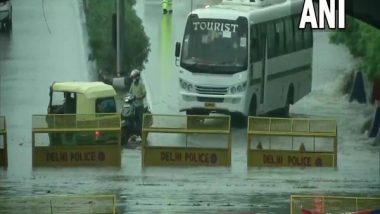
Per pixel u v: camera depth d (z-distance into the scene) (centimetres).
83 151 6662
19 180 6019
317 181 6144
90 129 6794
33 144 6656
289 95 8862
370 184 6088
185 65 8225
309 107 8862
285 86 8756
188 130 6788
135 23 8706
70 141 6838
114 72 8712
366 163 7206
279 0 8619
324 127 6900
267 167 6812
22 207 4516
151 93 8475
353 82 8794
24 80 8812
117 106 7781
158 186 5822
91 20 8869
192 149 6719
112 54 8738
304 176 6362
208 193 5603
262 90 8419
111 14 8788
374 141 8256
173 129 6775
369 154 7750
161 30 8706
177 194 5553
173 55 8619
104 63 8750
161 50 8675
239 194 5572
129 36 8700
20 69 8831
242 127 8225
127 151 7525
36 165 6644
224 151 6725
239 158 7388
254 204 5275
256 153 6812
